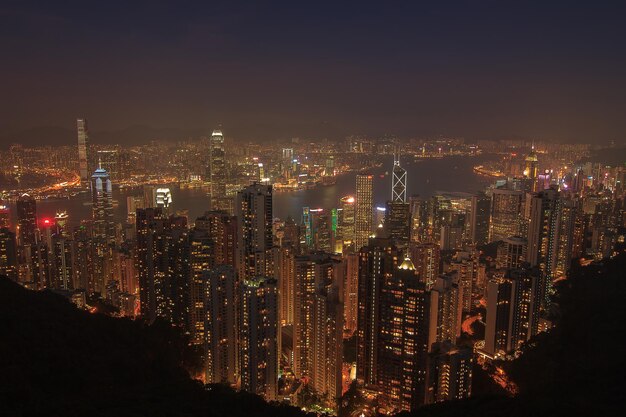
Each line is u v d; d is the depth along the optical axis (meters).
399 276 186.62
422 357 178.00
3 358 140.88
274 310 187.25
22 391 127.81
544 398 143.00
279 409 146.88
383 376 187.62
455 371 175.50
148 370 166.50
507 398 150.38
